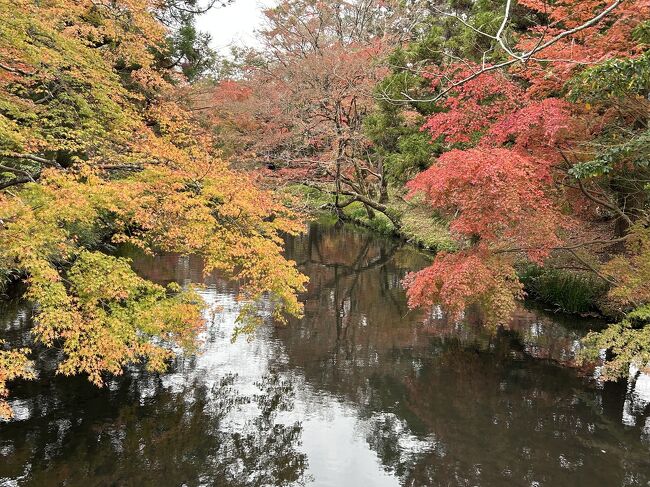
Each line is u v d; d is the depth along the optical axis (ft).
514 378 27.40
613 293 26.73
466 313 40.37
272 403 24.44
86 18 28.40
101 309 18.76
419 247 67.56
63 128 23.59
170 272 48.73
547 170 28.58
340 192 71.05
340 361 29.99
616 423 22.54
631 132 26.61
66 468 18.49
